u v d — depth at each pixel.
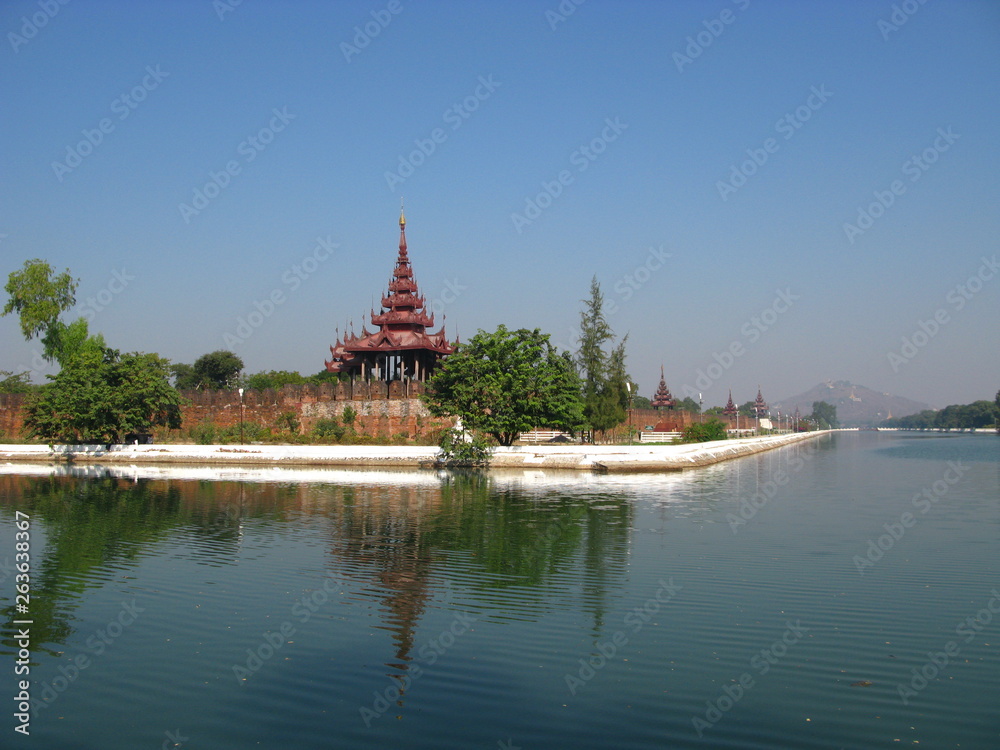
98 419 58.59
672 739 11.42
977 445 120.62
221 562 22.02
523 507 33.00
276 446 57.50
